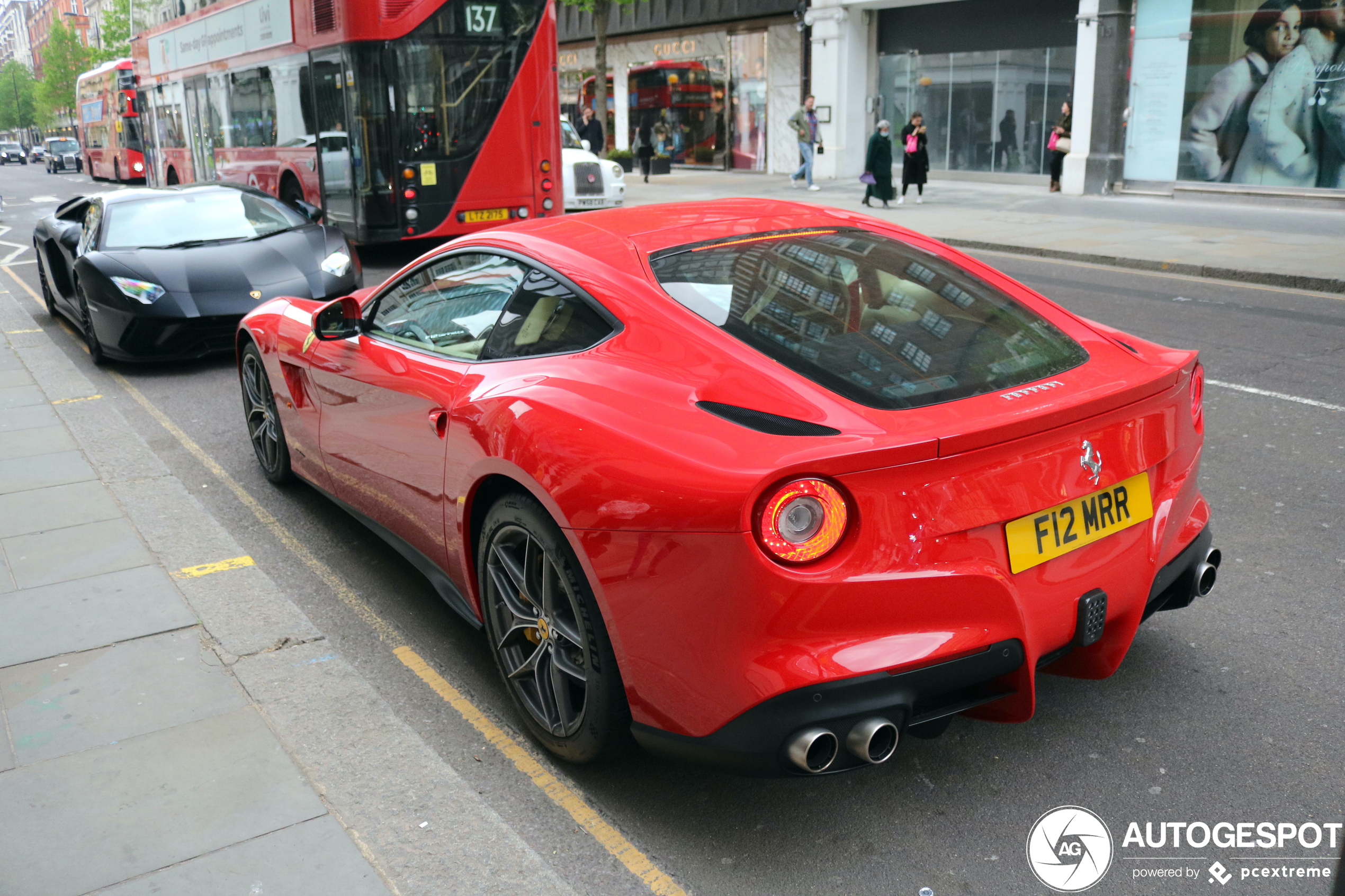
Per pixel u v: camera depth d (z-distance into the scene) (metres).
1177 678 3.16
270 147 13.91
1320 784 2.64
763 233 3.14
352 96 11.34
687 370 2.52
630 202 20.05
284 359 4.45
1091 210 16.75
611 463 2.38
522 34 11.89
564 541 2.54
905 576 2.21
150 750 2.78
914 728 2.38
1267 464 5.02
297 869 2.31
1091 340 2.90
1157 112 18.17
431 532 3.31
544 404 2.64
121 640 3.43
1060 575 2.44
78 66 102.81
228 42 15.02
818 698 2.16
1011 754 2.81
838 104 23.77
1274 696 3.04
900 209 17.72
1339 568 3.87
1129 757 2.78
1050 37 20.11
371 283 11.48
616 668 2.53
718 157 27.78
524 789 2.73
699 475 2.22
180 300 7.61
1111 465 2.53
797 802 2.65
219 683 3.15
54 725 2.91
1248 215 15.48
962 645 2.27
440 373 3.21
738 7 25.78
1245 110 16.94
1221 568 3.91
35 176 50.41
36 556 4.14
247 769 2.69
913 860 2.41
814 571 2.16
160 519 4.59
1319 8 15.72
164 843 2.40
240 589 3.86
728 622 2.20
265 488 5.14
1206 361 7.08
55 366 7.96
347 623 3.72
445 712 3.13
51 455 5.53
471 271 3.36
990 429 2.25
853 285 2.88
